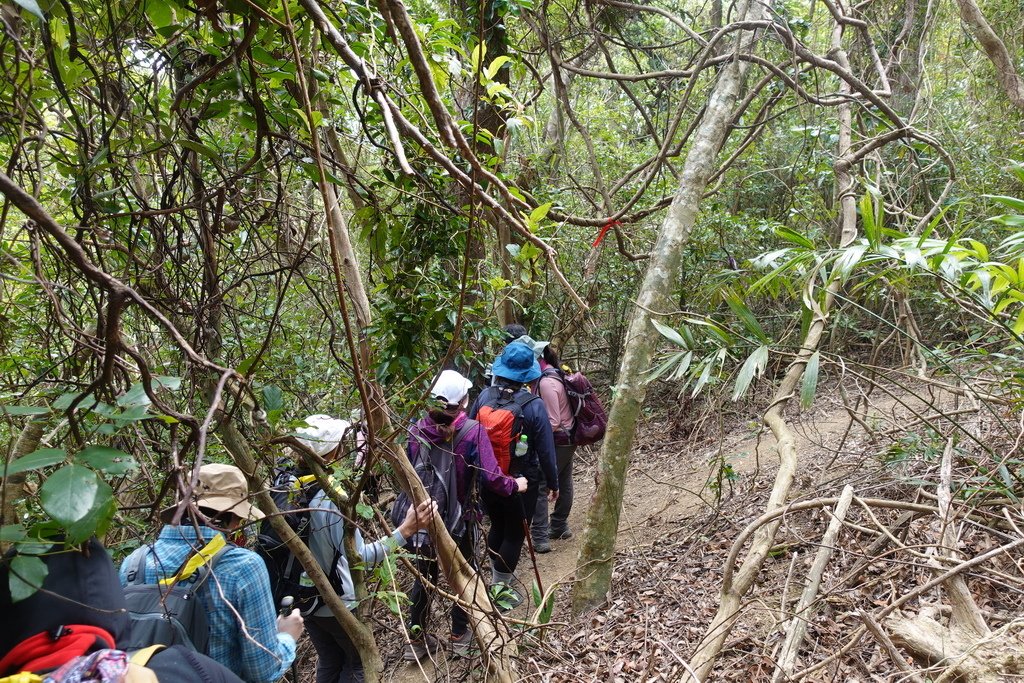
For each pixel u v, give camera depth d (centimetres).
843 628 286
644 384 398
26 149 199
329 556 265
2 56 173
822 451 493
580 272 711
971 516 308
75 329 152
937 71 789
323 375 464
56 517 101
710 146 419
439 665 356
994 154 695
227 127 280
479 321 402
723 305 685
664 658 322
